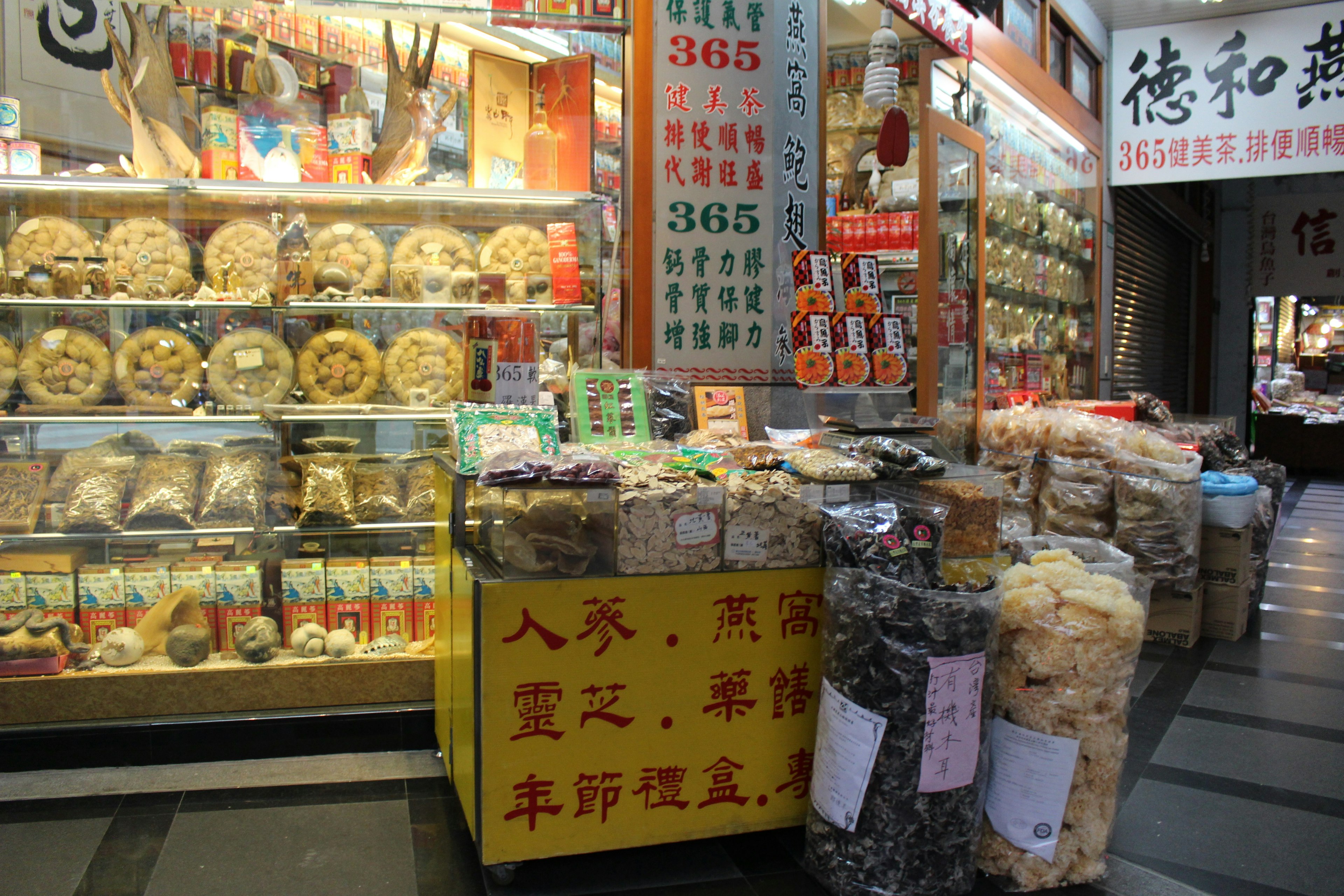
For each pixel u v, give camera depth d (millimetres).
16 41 3264
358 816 2332
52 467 2725
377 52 3463
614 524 2035
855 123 5043
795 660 2189
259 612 2797
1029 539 2547
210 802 2389
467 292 2971
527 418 2396
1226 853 2225
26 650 2539
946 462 2645
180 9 2945
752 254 3363
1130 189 7945
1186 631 3967
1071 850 2068
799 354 3057
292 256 2824
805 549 2188
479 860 2086
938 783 1916
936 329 3900
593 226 3055
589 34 3580
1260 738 2945
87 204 2732
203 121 2859
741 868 2139
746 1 3307
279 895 1979
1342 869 2148
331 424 2906
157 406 2781
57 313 2715
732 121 3309
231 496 2766
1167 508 3891
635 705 2057
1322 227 10312
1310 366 12531
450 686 2383
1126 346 8047
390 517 2863
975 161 4340
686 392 3100
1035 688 2039
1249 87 6656
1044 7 5844
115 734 2537
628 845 2082
